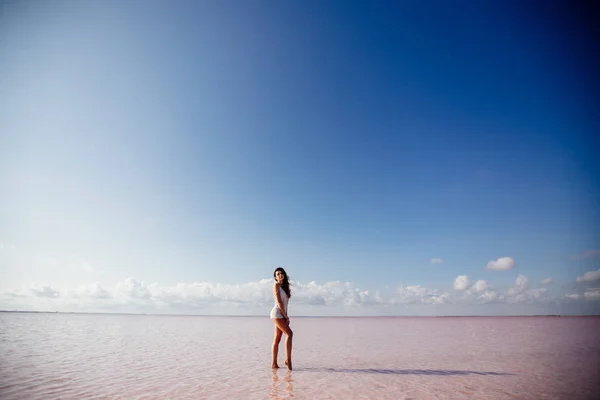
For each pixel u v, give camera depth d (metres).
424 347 13.12
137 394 6.05
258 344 14.47
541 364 9.16
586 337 16.92
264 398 5.83
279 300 8.61
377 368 8.66
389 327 27.52
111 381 7.05
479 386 6.70
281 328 8.59
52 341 14.15
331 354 11.27
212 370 8.38
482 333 19.62
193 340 16.09
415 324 32.62
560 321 33.53
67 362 9.24
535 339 15.88
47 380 7.05
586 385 6.78
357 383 6.97
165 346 13.46
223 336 18.62
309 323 37.12
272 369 8.50
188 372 8.10
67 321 32.75
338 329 25.11
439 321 40.25
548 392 6.25
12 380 6.98
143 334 19.12
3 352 10.79
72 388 6.43
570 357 10.36
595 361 9.62
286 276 9.02
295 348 13.02
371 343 14.72
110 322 33.16
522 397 5.93
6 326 22.11
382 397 5.91
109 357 10.25
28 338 15.07
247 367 8.80
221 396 5.96
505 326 26.48
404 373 8.02
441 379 7.35
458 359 10.09
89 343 13.80
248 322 39.00
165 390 6.35
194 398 5.82
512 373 7.97
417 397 5.93
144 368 8.56
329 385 6.80
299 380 7.27
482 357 10.45
